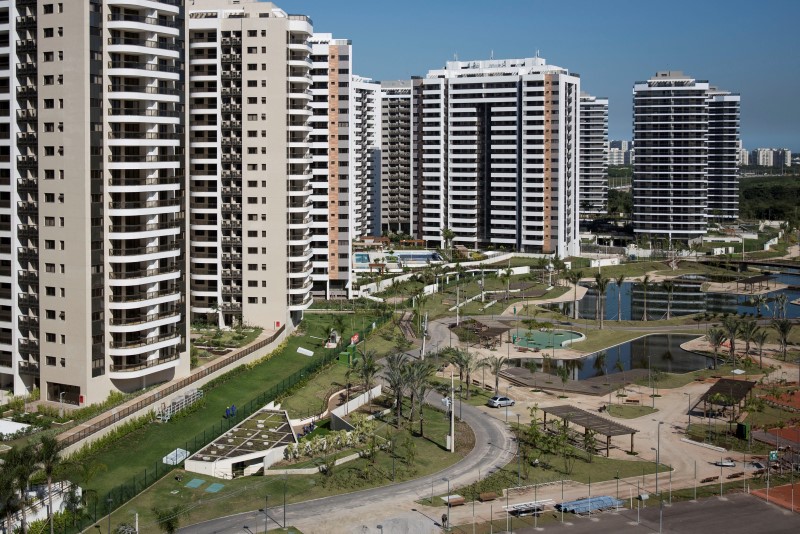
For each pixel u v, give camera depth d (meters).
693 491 145.50
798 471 155.25
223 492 139.12
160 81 180.88
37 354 170.75
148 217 177.00
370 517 132.25
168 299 179.25
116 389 173.88
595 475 152.38
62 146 165.38
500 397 192.00
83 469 131.00
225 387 190.62
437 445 165.00
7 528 117.50
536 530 130.00
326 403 189.38
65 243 166.00
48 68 165.75
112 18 169.75
